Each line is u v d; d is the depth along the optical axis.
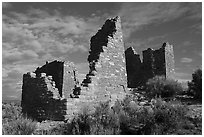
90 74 18.44
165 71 27.47
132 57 30.03
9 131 14.08
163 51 27.91
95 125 14.51
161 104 16.31
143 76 28.88
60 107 16.55
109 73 19.81
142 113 15.61
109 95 19.47
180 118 14.84
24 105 21.89
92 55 23.27
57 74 24.25
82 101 17.05
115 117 14.96
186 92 23.52
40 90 19.91
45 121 16.61
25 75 22.81
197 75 21.75
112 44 20.62
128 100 18.56
